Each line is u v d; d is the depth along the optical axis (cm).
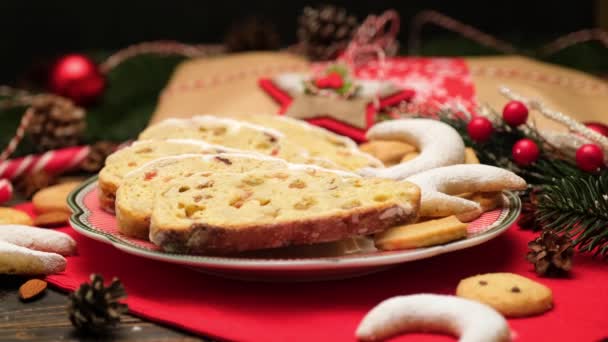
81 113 113
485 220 79
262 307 73
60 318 74
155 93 131
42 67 130
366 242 75
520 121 90
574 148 88
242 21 165
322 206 75
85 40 166
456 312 68
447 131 87
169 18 166
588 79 114
